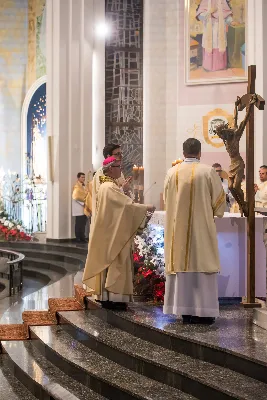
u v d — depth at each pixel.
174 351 6.81
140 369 6.73
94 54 18.34
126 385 6.37
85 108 17.81
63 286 11.98
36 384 7.29
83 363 7.14
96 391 6.81
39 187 21.94
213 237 7.19
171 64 17.02
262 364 5.75
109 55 18.52
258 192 11.94
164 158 17.09
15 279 13.70
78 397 6.69
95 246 8.06
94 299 8.62
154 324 7.20
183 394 6.08
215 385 5.70
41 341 8.16
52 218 17.75
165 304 7.37
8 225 18.59
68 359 7.31
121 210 8.02
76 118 17.73
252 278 7.92
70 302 9.15
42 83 21.97
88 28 17.89
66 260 16.06
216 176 7.31
